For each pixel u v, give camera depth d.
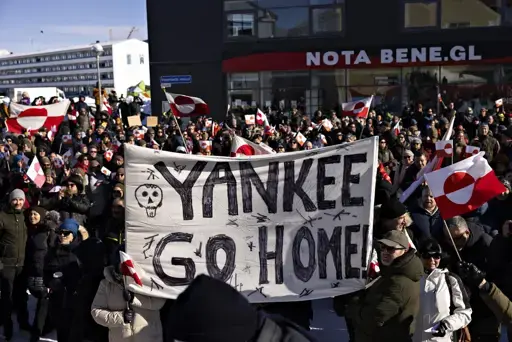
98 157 11.80
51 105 12.95
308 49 23.64
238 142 7.99
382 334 4.43
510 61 22.00
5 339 6.99
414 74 22.91
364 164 4.79
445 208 5.16
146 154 4.83
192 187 4.87
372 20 23.03
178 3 24.61
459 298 4.62
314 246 4.85
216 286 2.05
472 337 5.40
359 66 23.16
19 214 6.98
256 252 4.88
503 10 22.02
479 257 5.70
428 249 4.63
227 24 24.28
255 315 2.09
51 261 6.25
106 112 19.83
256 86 24.14
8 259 6.91
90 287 5.44
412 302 4.39
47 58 89.06
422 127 17.73
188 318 1.97
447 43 22.52
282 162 4.87
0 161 12.06
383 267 4.50
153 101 25.14
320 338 6.73
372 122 15.38
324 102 23.62
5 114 20.14
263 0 23.84
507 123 15.71
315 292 4.82
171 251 4.87
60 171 11.42
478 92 22.44
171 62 24.88
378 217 5.80
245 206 4.88
